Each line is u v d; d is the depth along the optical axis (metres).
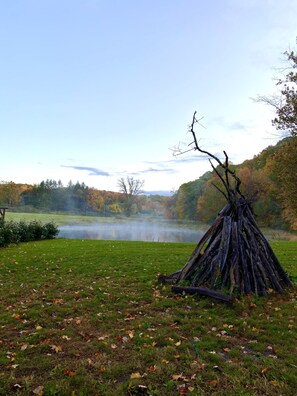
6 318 4.92
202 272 6.51
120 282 7.32
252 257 6.40
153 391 2.98
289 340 4.16
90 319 4.90
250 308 5.42
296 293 6.42
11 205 74.44
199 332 4.41
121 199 84.50
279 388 3.05
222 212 6.88
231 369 3.38
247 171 37.12
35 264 9.72
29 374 3.30
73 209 83.69
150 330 4.46
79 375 3.25
